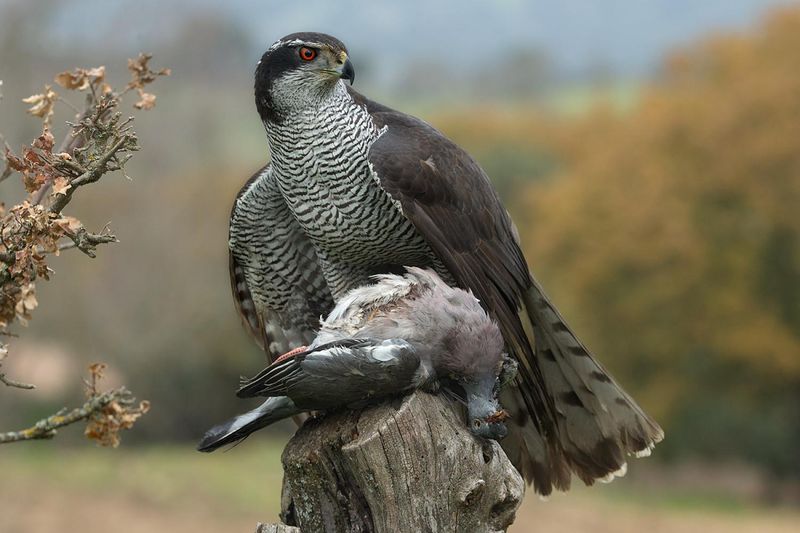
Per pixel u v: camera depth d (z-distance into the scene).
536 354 4.82
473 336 3.99
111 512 18.89
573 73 85.75
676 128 30.14
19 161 3.47
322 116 4.79
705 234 29.61
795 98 29.23
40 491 20.33
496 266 4.86
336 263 5.07
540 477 4.75
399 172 4.71
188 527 18.17
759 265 29.47
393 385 3.75
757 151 28.48
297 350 3.98
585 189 30.69
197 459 25.31
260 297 5.25
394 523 3.57
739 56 32.75
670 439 30.27
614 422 4.62
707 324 28.88
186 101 30.84
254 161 31.86
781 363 28.33
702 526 22.34
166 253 27.39
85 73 3.92
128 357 27.19
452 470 3.62
